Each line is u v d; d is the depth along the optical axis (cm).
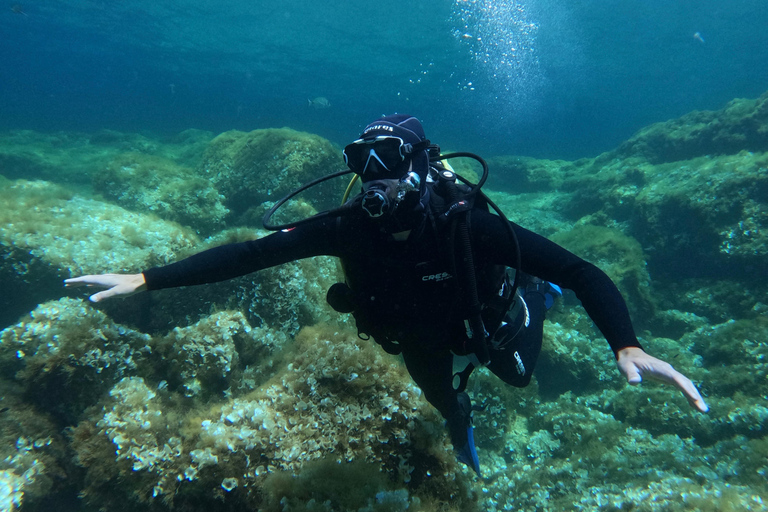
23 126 2834
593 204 1105
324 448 274
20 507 301
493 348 224
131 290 173
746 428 455
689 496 326
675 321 712
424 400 305
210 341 381
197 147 1538
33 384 331
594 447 467
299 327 471
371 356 316
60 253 469
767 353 551
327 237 191
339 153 907
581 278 158
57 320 360
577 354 629
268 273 476
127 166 883
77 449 296
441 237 180
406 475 273
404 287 190
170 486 277
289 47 3416
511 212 1225
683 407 501
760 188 746
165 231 563
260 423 277
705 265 770
